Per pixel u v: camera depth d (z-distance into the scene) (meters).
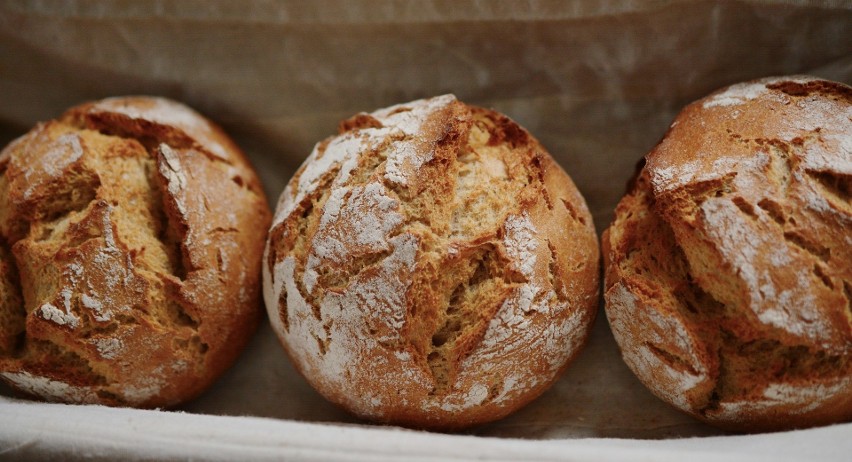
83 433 0.39
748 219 0.39
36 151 0.44
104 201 0.42
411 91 0.48
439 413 0.41
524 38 0.46
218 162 0.46
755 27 0.44
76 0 0.47
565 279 0.41
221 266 0.44
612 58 0.46
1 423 0.40
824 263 0.38
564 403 0.46
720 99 0.43
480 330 0.40
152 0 0.47
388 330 0.40
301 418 0.47
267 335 0.48
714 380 0.40
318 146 0.45
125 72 0.49
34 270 0.42
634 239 0.42
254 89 0.49
